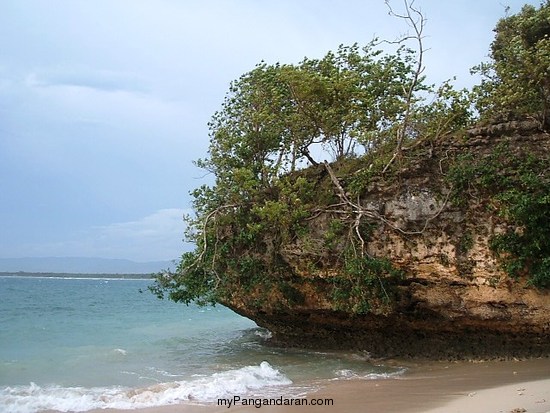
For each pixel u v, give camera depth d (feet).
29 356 66.49
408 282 63.21
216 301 76.74
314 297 69.31
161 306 172.65
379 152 68.64
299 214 66.44
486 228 59.00
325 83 68.80
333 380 53.06
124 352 71.97
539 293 56.34
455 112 65.16
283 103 73.51
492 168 58.90
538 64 58.29
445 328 63.41
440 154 64.08
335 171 71.72
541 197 55.06
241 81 75.61
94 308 148.15
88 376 55.83
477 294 59.41
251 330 102.94
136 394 46.78
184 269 72.18
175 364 63.98
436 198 62.28
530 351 59.36
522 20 69.31
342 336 72.69
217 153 74.49
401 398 44.04
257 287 72.90
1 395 46.01
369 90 73.51
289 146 75.97
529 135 60.34
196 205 74.49
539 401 39.45
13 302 163.32
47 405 43.42
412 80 70.03
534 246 55.52
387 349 68.69
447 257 60.54
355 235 64.18
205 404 43.86
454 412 38.27
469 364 59.52
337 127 72.13
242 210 72.59
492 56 74.84
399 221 63.57
